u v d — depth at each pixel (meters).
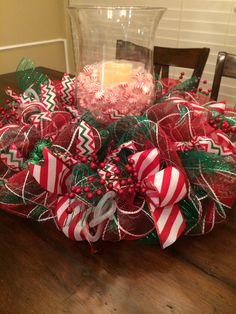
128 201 0.54
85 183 0.51
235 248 0.55
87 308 0.46
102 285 0.49
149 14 0.68
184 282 0.49
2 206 0.59
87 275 0.51
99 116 0.66
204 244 0.56
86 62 0.73
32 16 2.18
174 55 1.30
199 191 0.58
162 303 0.46
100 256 0.54
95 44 0.71
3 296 0.47
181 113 0.61
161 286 0.49
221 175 0.55
